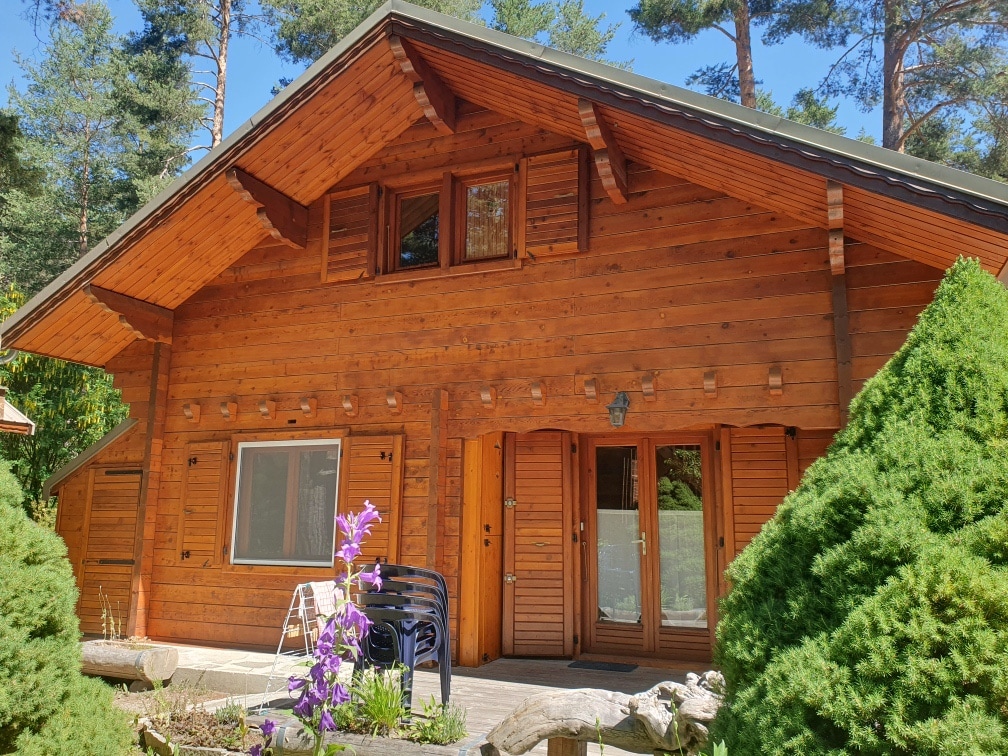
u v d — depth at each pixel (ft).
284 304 28.99
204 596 28.37
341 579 10.68
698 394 22.59
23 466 46.68
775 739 7.56
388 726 15.51
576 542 27.40
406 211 28.40
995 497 8.02
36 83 92.07
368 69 24.91
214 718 17.79
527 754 15.06
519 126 26.32
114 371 31.58
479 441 25.85
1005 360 8.89
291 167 26.94
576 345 24.34
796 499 9.47
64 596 11.66
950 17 55.98
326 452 27.63
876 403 9.63
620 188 23.94
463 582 25.22
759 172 20.71
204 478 29.09
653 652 26.17
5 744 10.69
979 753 6.56
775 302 22.25
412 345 26.66
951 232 18.49
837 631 7.80
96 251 26.84
